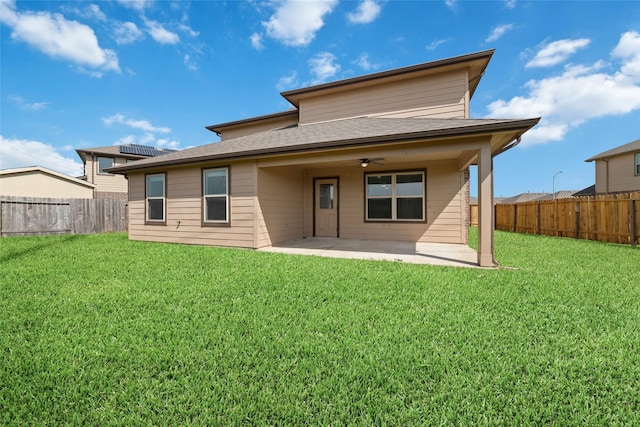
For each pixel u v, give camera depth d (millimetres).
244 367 2102
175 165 8422
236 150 7559
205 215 8266
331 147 6234
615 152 18578
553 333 2590
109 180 20156
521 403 1743
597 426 1569
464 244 8266
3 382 1925
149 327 2738
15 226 10773
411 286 3973
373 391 1841
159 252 6734
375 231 9219
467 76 8555
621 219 8148
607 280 4230
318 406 1726
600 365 2090
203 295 3648
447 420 1616
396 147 6055
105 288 3920
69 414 1675
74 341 2463
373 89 9578
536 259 5859
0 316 2975
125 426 1593
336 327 2742
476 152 5809
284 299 3486
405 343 2418
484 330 2645
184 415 1654
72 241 8906
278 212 8539
